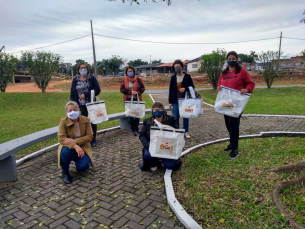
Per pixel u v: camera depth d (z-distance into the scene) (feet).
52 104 41.37
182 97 18.79
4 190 12.01
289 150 14.92
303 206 9.36
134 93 20.26
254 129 21.89
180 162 13.30
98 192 11.60
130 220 9.39
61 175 13.61
